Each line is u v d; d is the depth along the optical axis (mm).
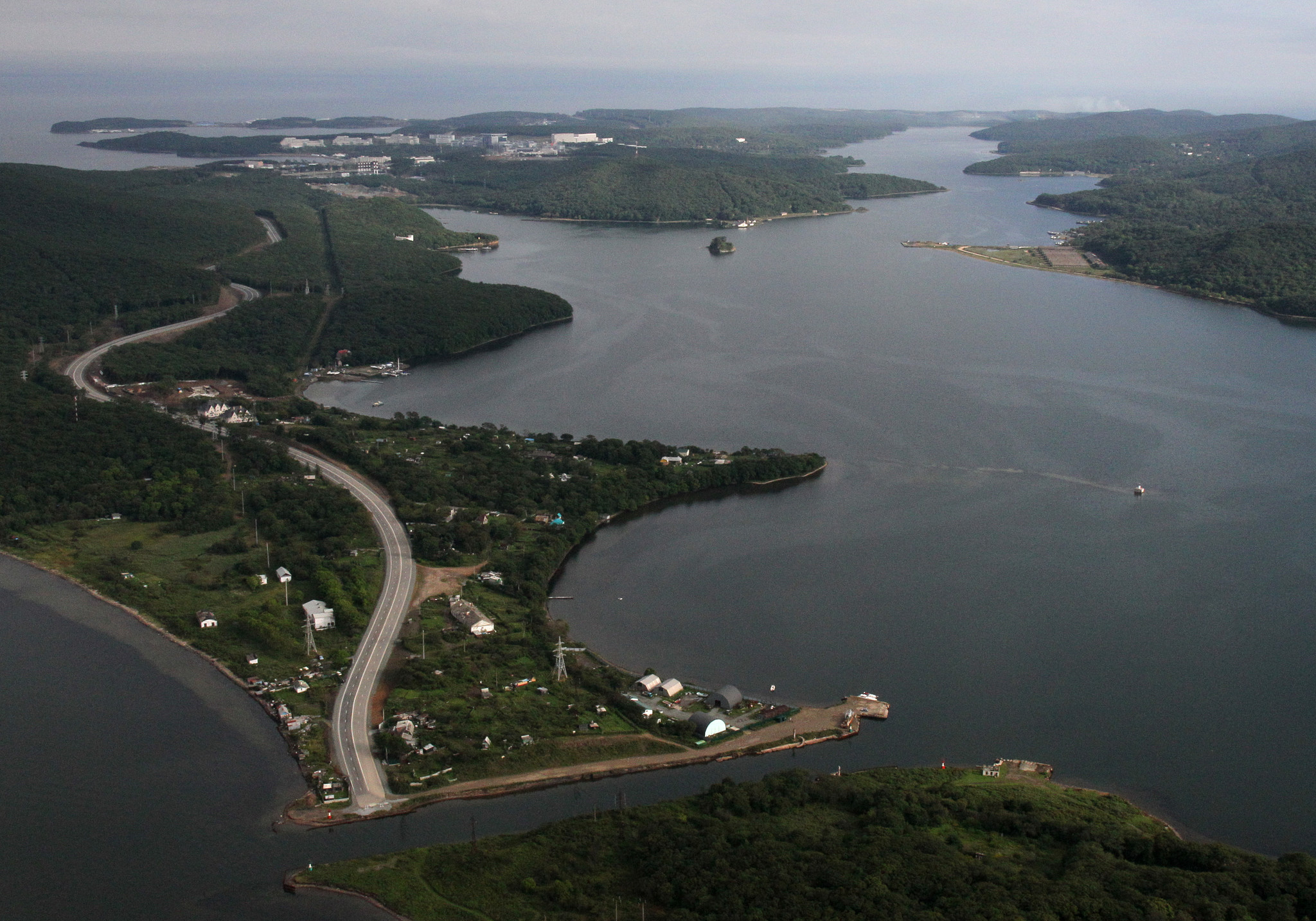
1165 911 161000
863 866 174750
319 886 178125
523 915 170000
